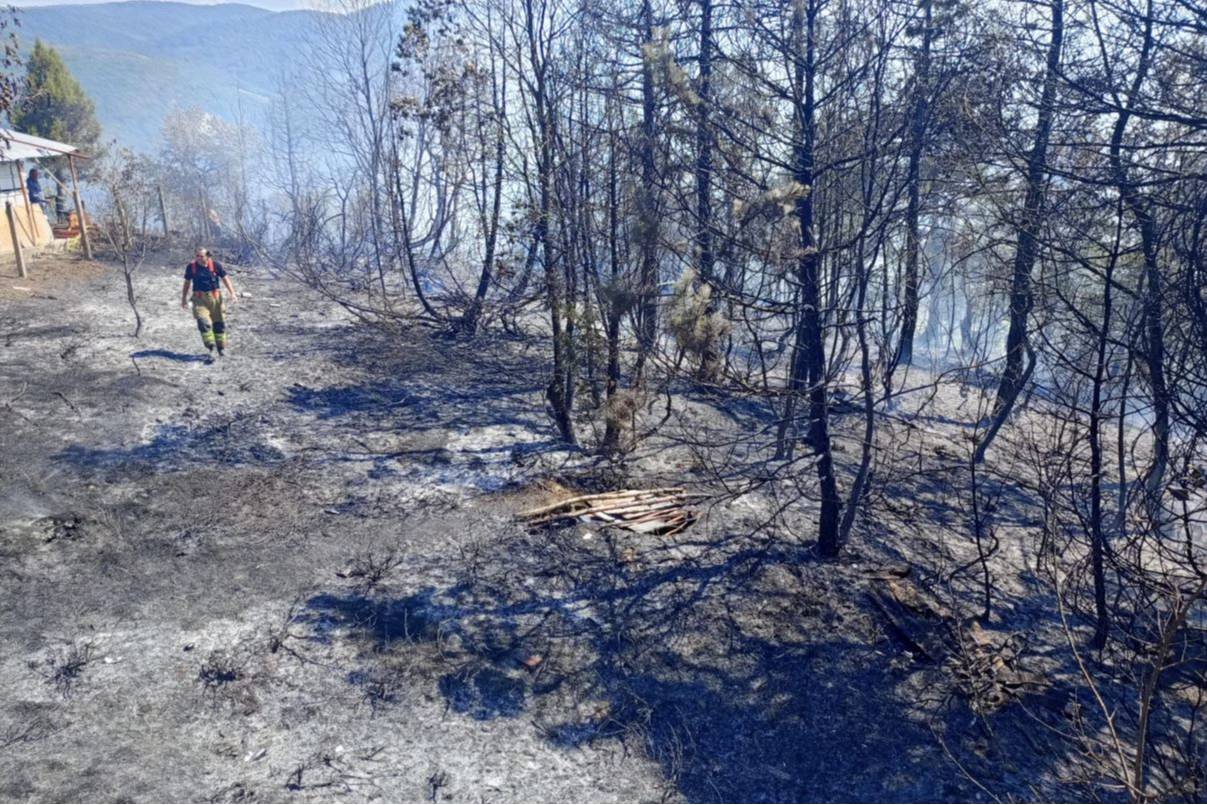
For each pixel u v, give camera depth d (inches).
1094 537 331.9
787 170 334.6
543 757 251.3
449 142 659.4
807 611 334.6
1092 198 344.5
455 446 461.4
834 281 366.6
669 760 256.4
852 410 387.9
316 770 234.5
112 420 429.1
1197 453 295.3
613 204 401.7
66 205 984.3
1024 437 416.5
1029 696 299.6
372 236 1042.1
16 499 342.3
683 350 321.4
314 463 420.2
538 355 668.1
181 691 255.8
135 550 326.0
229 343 598.2
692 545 378.6
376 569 331.9
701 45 385.1
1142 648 307.1
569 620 315.6
